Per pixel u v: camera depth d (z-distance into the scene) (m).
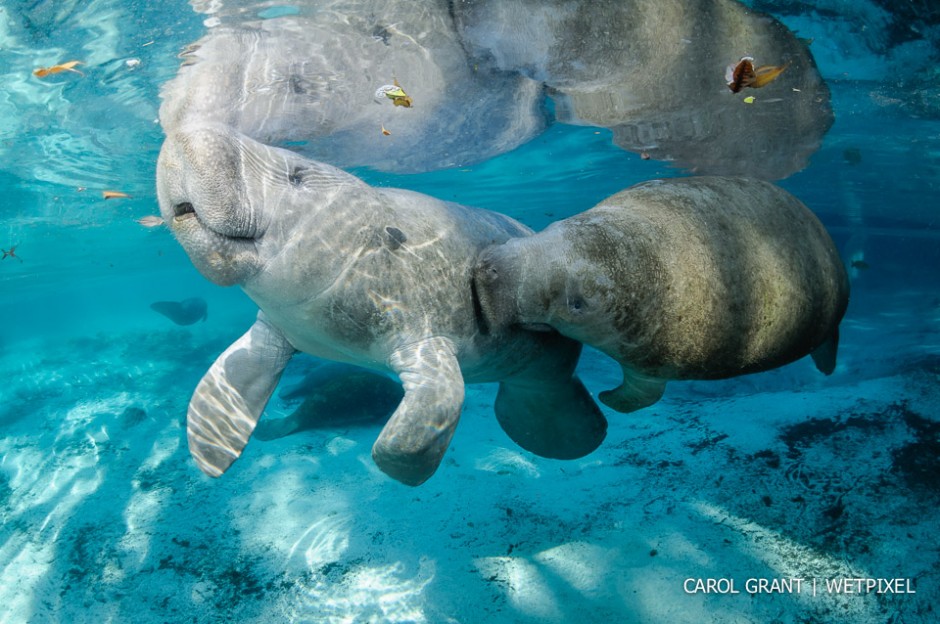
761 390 4.43
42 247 10.68
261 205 1.45
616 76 3.53
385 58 3.14
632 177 8.66
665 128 4.60
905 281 13.60
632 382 1.72
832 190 11.03
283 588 2.42
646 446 3.26
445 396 1.56
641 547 2.38
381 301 1.62
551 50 3.15
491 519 2.70
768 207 1.53
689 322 1.42
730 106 4.03
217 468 1.86
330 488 3.22
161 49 3.12
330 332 1.67
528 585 2.27
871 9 3.14
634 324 1.45
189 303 9.12
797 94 4.10
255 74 3.23
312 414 4.22
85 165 5.84
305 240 1.52
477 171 7.05
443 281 1.70
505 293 1.63
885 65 3.93
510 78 3.56
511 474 3.13
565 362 2.09
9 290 18.14
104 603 2.47
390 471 1.58
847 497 2.50
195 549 2.77
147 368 7.36
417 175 6.56
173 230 1.42
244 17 2.78
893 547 2.21
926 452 2.68
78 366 8.01
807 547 2.27
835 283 1.59
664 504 2.65
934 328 6.34
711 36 3.08
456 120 4.29
